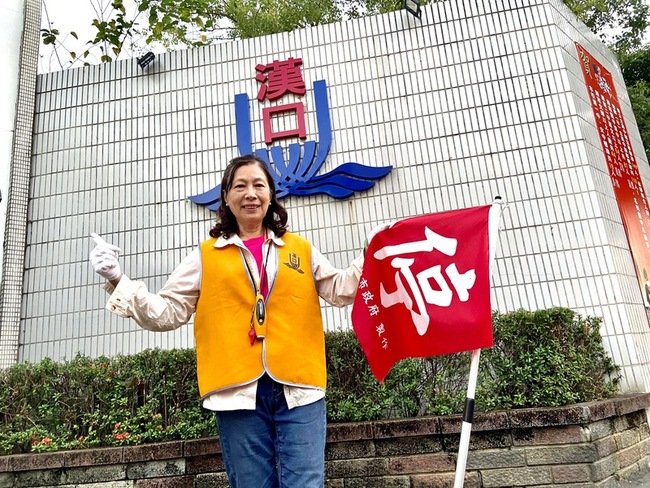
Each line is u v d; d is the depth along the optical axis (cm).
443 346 212
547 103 432
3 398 344
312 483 188
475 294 214
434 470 296
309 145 457
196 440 310
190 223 459
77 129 501
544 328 319
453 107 448
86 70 517
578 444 289
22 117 499
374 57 473
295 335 203
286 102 475
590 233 398
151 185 474
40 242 475
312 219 443
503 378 316
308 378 199
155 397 334
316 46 485
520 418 294
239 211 218
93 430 330
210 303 206
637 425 351
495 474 292
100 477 313
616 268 391
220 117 481
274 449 201
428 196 432
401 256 228
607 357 367
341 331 345
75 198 482
